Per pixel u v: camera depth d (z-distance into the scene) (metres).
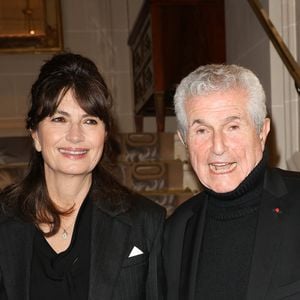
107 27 6.33
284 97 3.41
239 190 1.61
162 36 4.38
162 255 1.86
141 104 5.45
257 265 1.52
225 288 1.57
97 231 1.85
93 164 1.84
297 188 1.64
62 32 6.21
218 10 4.42
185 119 1.62
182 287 1.69
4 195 1.92
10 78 6.14
